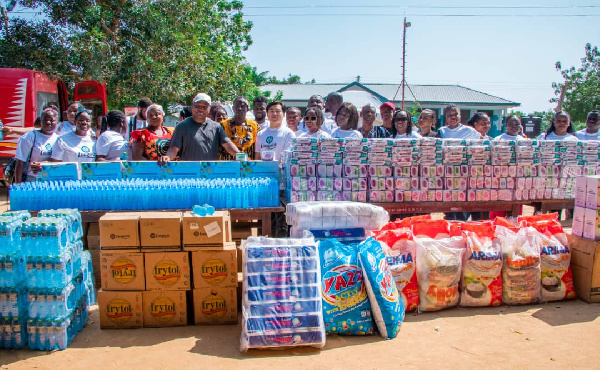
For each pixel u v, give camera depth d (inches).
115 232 151.3
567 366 129.2
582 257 177.5
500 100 1387.8
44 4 556.4
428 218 176.1
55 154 226.4
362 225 176.1
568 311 167.8
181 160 219.5
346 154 211.8
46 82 472.1
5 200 415.5
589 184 176.9
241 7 748.6
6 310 137.8
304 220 171.5
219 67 670.5
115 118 230.4
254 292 139.7
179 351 137.9
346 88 1364.4
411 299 163.9
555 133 289.3
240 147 248.8
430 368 127.9
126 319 153.9
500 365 129.6
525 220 183.0
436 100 1380.4
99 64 531.8
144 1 573.6
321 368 127.8
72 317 145.9
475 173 224.7
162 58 583.2
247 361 132.0
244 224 218.5
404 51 1071.6
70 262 144.6
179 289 154.5
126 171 205.5
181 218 156.6
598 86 1002.7
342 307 146.6
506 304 172.2
